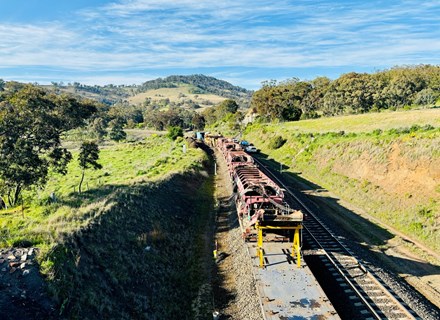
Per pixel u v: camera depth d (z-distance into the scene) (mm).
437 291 18156
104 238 17953
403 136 34656
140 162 52531
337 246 22047
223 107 153375
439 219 24328
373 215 29281
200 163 49719
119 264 16734
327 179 40312
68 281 13141
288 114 96188
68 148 75875
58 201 23781
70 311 12039
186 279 19406
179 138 77188
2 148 23828
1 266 12508
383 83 90312
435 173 27406
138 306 15023
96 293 13766
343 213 30016
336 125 62844
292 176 45062
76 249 15289
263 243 19375
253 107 122750
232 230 24656
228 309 16234
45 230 15883
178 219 26828
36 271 12656
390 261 21375
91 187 31641
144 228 21984
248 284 16500
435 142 29750
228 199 33344
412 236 24734
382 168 33031
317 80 121438
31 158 25281
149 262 18812
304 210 29766
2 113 25625
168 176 35844
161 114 138125
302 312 12688
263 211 16688
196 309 16719
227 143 54656
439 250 22438
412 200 27594
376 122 55625
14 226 16984
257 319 13586
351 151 40062
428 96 79375
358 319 14461
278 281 15016
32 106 27875
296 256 17531
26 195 30375
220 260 21219
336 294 16594
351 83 92188
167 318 15594
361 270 18703
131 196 25312
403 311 14945
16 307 10883
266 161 57094
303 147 54344
